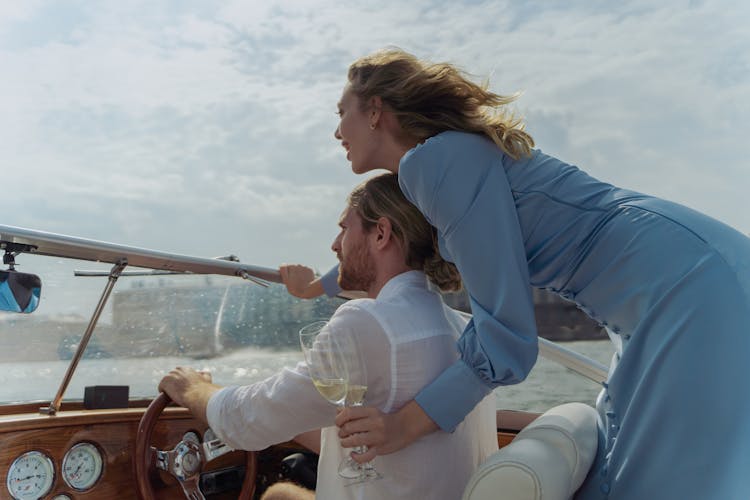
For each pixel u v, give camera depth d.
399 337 1.52
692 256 1.29
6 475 1.71
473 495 1.17
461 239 1.42
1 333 1.96
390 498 1.49
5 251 1.87
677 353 1.24
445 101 1.57
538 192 1.45
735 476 1.16
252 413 1.59
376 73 1.62
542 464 1.16
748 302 1.24
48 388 2.04
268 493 1.78
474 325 1.43
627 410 1.32
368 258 1.71
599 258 1.42
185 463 1.81
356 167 1.72
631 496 1.28
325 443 1.61
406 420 1.40
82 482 1.83
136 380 2.18
